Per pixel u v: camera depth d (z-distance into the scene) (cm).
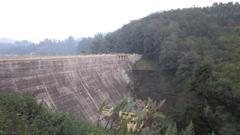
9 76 3556
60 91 4503
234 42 9656
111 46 14288
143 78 10225
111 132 2881
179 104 6738
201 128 4181
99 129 2738
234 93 5047
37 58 4281
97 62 7231
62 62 5084
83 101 4925
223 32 11462
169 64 9862
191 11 14850
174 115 4803
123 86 8331
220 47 9575
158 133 3500
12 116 2005
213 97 4938
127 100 4300
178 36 11444
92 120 4600
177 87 8788
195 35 11712
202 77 5072
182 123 4347
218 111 4556
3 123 1834
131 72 10200
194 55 8888
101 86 6450
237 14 13862
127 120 3133
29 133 1881
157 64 10850
